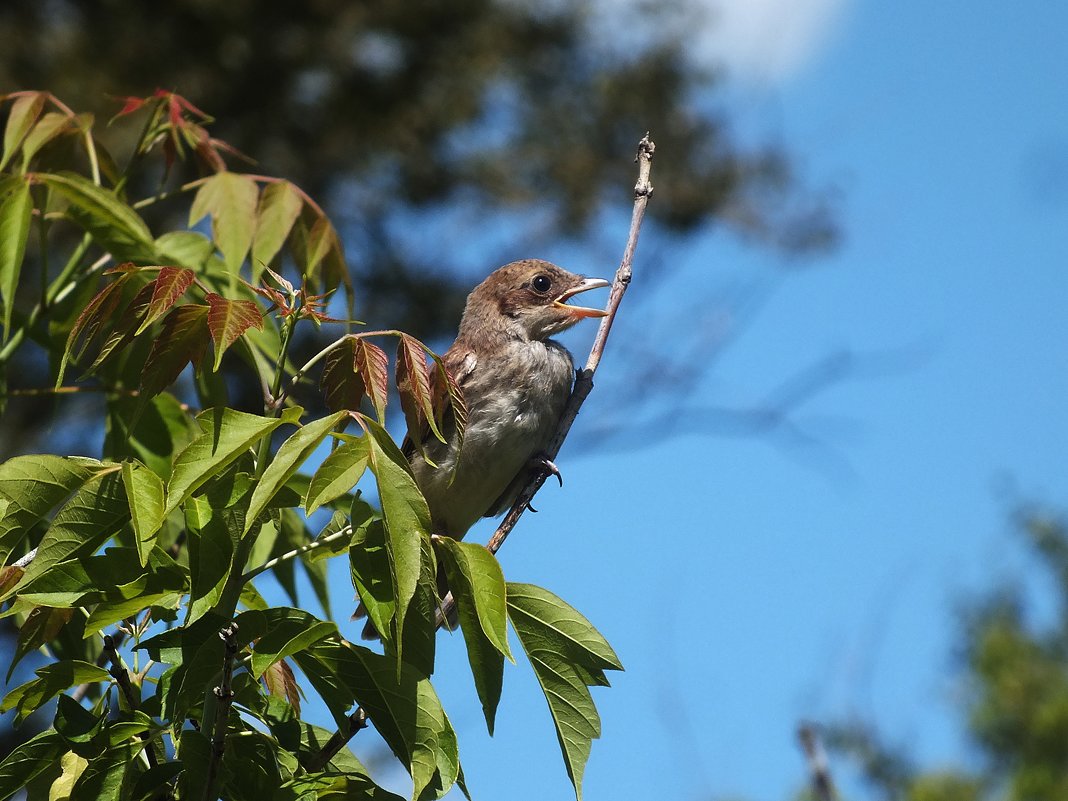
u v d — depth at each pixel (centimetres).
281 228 909
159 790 625
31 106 928
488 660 656
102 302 676
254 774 637
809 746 869
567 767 657
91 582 625
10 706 640
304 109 3095
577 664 671
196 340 658
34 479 643
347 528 649
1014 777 2944
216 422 603
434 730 627
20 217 881
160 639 617
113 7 2969
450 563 639
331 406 675
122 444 965
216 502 629
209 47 3003
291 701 743
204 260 987
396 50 3161
